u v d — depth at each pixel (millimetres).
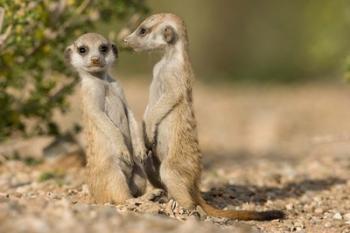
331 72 37719
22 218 6973
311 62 36406
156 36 9719
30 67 12422
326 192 11258
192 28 41219
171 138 9305
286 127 22281
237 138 20547
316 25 30125
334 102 28844
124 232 6855
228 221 8867
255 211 9109
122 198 9047
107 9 12828
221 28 41531
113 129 9133
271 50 40625
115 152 9117
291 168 13836
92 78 9531
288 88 35688
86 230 6766
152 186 9945
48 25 12070
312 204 10406
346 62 12977
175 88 9367
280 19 40281
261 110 26484
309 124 23266
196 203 9242
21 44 11750
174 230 7156
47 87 12648
